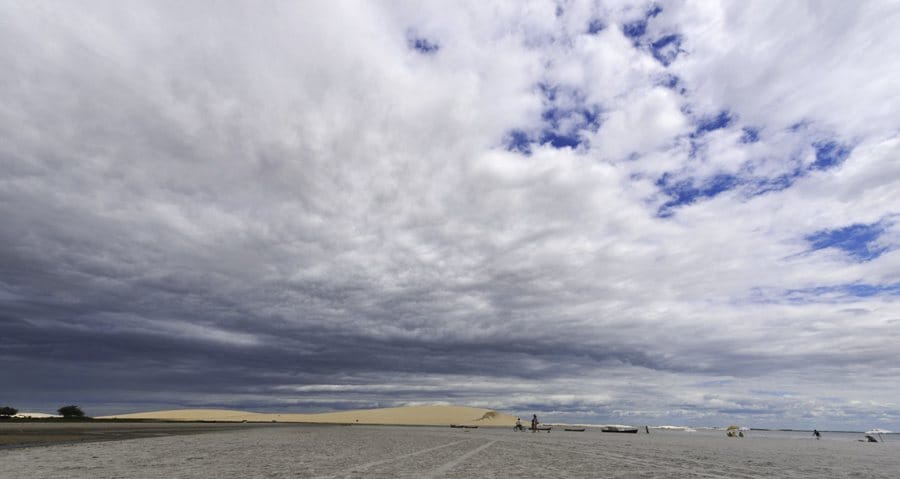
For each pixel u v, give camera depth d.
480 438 63.81
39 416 119.44
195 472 21.31
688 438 91.44
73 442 36.91
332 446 40.59
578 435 93.50
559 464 28.97
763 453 45.56
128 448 32.81
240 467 23.58
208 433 59.75
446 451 37.38
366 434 69.75
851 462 36.81
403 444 45.59
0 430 49.41
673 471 26.75
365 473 22.31
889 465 34.72
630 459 33.97
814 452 50.53
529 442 55.75
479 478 21.48
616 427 127.38
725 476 25.00
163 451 31.27
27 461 23.78
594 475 23.86
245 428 84.81
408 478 20.92
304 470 22.97
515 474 23.39
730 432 116.44
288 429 86.75
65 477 18.78
